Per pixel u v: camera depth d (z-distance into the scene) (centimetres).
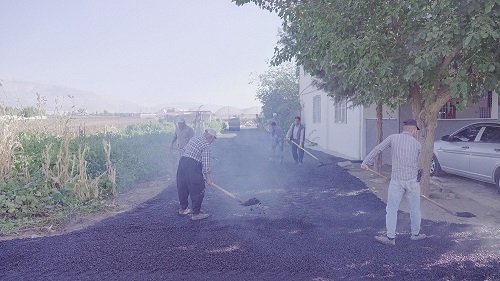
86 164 919
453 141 1035
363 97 841
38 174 811
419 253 518
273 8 847
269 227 635
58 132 1065
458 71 638
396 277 451
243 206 777
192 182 682
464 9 608
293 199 834
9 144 842
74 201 775
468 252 520
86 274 461
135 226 649
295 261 495
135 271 469
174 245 555
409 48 724
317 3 751
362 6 715
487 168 902
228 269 472
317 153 1820
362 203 784
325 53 769
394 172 553
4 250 542
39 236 612
